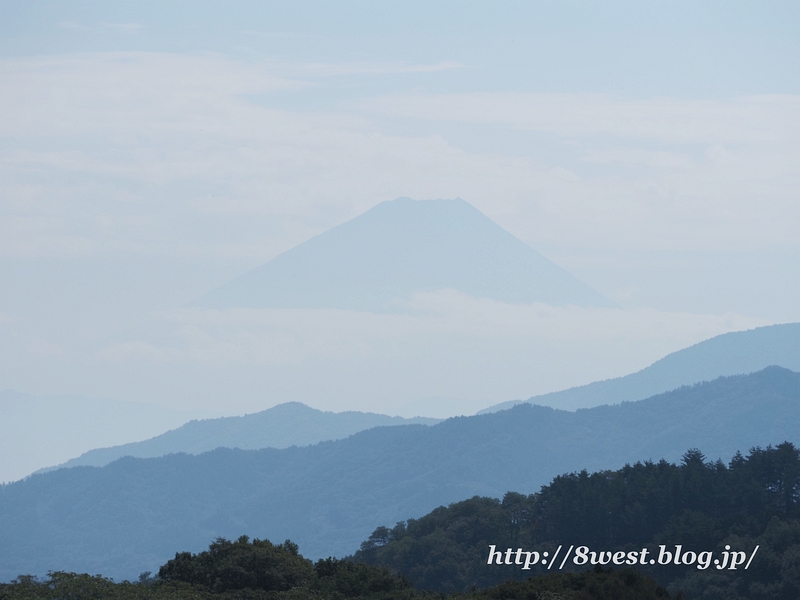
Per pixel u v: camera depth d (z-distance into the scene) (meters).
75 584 57.94
